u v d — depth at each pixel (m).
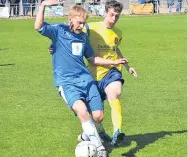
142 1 58.38
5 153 9.50
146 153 9.39
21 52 26.44
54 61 8.98
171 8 58.03
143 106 13.49
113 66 9.62
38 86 16.56
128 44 29.55
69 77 8.84
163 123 11.59
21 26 45.16
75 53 8.86
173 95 14.95
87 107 8.98
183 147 9.76
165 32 36.66
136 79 17.72
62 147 9.84
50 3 8.63
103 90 9.59
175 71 19.47
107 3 9.58
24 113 12.68
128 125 11.41
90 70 9.62
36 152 9.55
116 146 9.73
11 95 15.05
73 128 11.23
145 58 23.44
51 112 12.77
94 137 8.48
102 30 9.69
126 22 47.03
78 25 8.75
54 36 8.86
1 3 57.91
